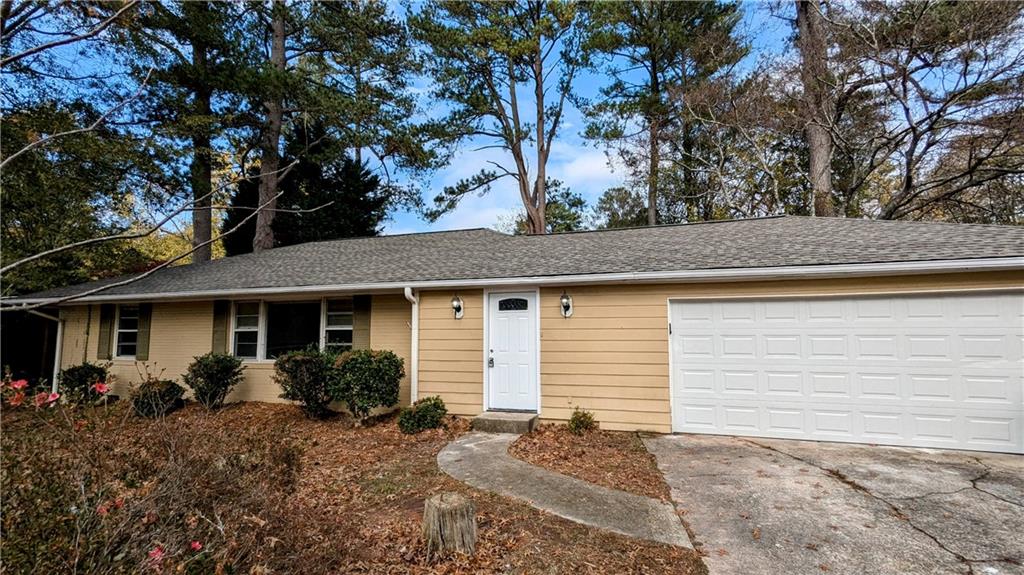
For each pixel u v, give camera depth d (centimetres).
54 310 1176
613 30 1945
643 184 2142
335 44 1609
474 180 2164
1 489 228
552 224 2297
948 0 1287
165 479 271
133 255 1542
